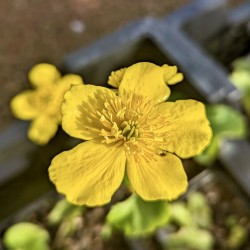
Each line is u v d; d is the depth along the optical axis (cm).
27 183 19
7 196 19
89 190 9
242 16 24
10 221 18
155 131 9
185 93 19
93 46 20
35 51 22
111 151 9
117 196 18
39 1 23
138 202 14
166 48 20
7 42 22
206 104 19
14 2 23
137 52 20
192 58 20
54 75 15
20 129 19
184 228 18
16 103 15
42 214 18
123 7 23
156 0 24
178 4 24
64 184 9
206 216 19
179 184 9
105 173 9
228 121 17
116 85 9
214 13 22
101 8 23
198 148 9
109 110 9
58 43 22
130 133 9
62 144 19
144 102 9
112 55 20
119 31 20
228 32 24
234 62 25
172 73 9
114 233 18
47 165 19
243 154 19
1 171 19
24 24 22
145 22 20
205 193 19
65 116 9
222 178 19
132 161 9
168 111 9
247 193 19
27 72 21
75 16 23
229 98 19
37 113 15
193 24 22
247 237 19
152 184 9
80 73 19
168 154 9
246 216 19
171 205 18
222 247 19
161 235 18
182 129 9
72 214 17
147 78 9
